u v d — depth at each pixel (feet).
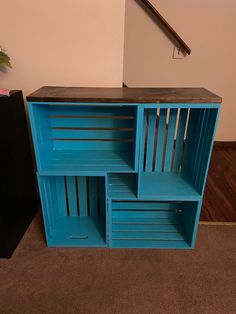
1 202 3.98
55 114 4.40
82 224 5.23
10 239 4.39
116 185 4.58
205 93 3.82
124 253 4.55
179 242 4.78
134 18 7.23
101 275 4.09
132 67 7.89
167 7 7.23
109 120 4.46
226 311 3.54
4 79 4.66
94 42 4.33
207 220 5.43
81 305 3.60
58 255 4.49
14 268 4.20
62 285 3.91
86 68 4.54
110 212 4.35
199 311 3.54
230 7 7.21
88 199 5.35
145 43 7.57
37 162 3.93
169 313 3.50
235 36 7.60
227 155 8.76
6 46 4.39
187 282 3.98
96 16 4.14
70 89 4.07
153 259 4.42
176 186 4.47
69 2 4.05
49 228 4.73
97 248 4.66
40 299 3.68
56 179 5.05
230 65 8.04
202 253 4.57
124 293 3.79
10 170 4.24
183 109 4.31
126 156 4.51
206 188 6.68
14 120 4.32
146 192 4.28
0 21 4.20
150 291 3.83
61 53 4.42
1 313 3.48
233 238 4.94
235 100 8.63
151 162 4.88
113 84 4.66
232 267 4.28
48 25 4.22
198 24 7.44
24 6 4.10
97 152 4.64
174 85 8.21
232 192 6.55
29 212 5.28
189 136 4.55
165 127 4.51
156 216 5.39
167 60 7.84
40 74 4.61
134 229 5.10
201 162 4.15
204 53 7.82
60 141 4.63
